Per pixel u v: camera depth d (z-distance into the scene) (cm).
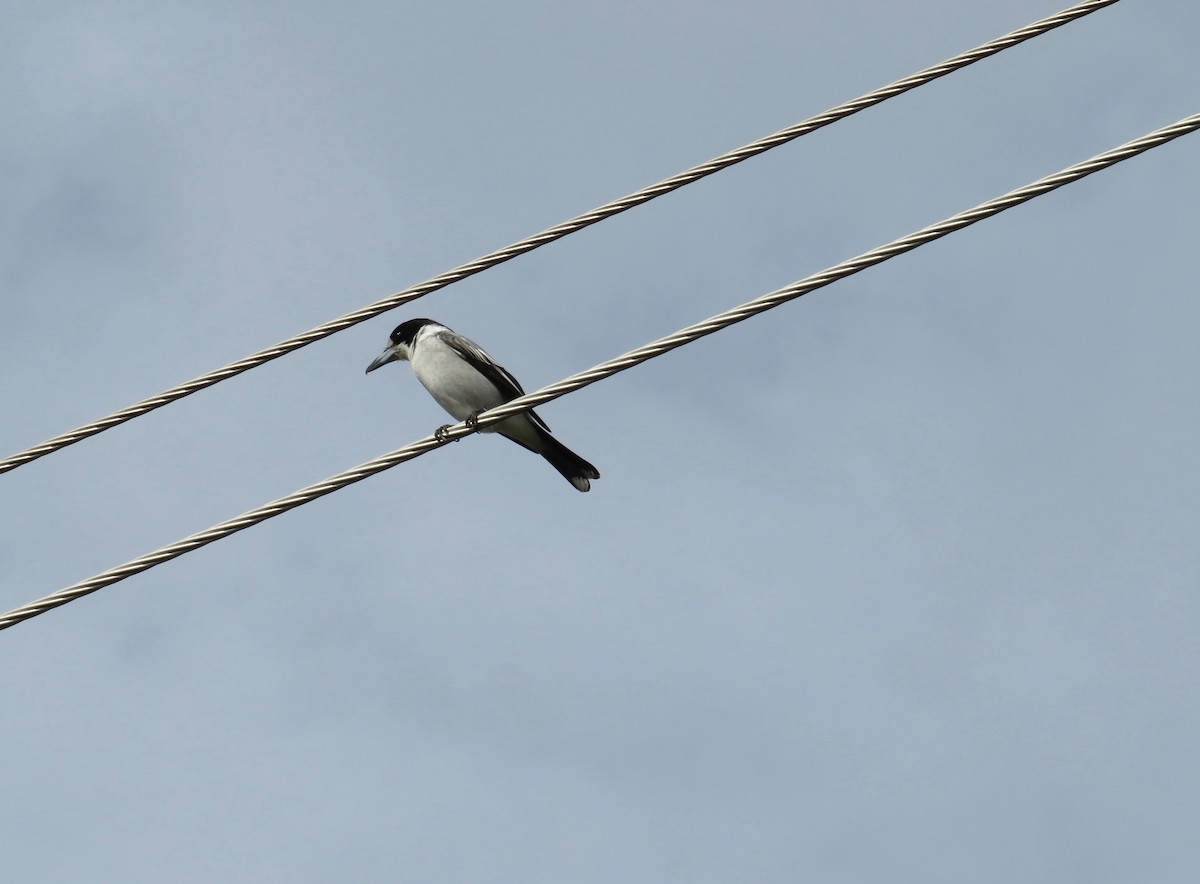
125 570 1219
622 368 1228
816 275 1166
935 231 1142
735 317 1191
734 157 1237
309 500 1246
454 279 1310
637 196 1262
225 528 1233
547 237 1288
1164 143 1110
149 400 1321
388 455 1251
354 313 1321
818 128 1219
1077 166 1123
